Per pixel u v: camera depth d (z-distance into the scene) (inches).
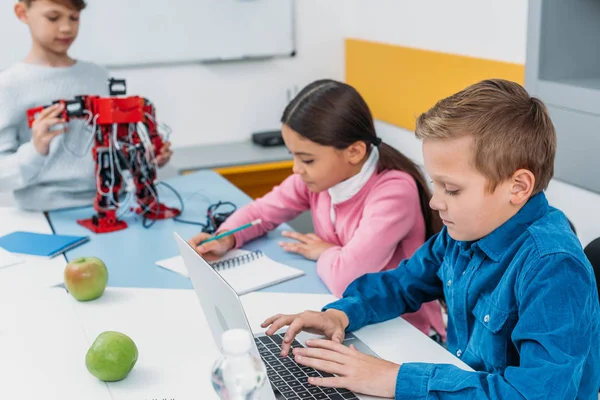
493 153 40.8
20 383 44.8
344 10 140.6
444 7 112.8
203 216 82.5
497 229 44.1
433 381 41.5
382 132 133.3
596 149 83.2
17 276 63.9
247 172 125.0
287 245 70.1
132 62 127.6
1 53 119.8
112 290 60.5
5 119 83.9
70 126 86.2
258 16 133.8
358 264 62.2
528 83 93.0
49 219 82.8
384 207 64.9
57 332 52.0
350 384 42.8
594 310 41.3
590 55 91.8
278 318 50.1
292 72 139.9
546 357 38.8
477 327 46.8
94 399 42.9
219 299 41.5
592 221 86.9
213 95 135.0
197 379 45.1
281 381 44.1
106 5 123.3
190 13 129.1
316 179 66.7
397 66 125.2
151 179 81.4
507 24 100.3
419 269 54.7
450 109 42.0
